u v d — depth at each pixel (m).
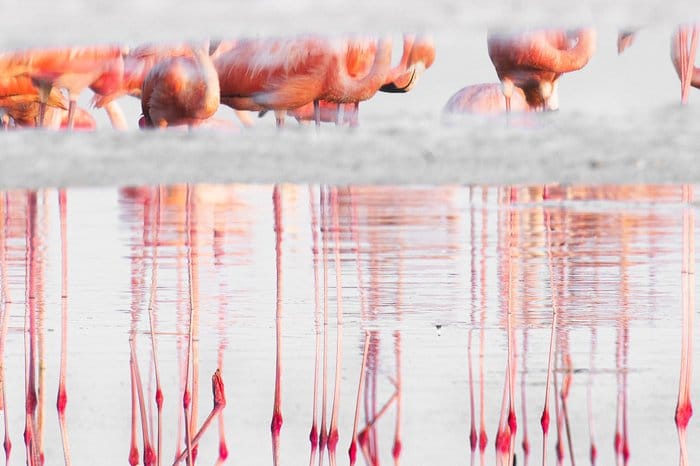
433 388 11.26
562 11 30.98
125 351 12.49
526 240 18.19
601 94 33.53
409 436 10.26
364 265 16.58
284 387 11.41
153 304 14.36
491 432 10.23
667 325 13.22
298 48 30.55
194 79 30.88
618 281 15.27
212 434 10.41
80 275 15.95
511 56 30.53
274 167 21.12
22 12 30.28
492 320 13.46
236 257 17.20
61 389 11.39
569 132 22.72
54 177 20.52
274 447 10.17
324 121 37.94
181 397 11.23
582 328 13.09
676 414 10.58
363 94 30.86
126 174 20.97
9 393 11.23
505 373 11.62
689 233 18.55
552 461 9.71
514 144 22.06
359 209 21.34
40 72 31.64
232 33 31.08
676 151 21.36
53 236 18.80
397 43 39.31
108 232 19.17
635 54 35.31
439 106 36.41
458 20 30.86
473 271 16.02
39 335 13.00
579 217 20.14
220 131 23.30
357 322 13.49
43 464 9.77
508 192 21.33
